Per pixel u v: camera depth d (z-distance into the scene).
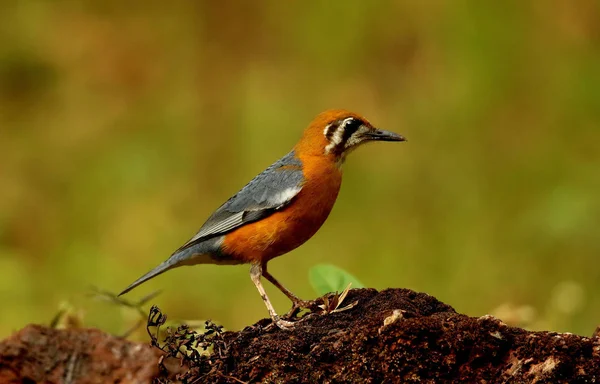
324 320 7.35
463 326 6.68
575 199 14.90
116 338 7.78
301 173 9.62
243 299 13.93
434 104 17.36
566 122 16.75
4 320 13.73
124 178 17.72
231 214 9.66
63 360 7.65
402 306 7.25
